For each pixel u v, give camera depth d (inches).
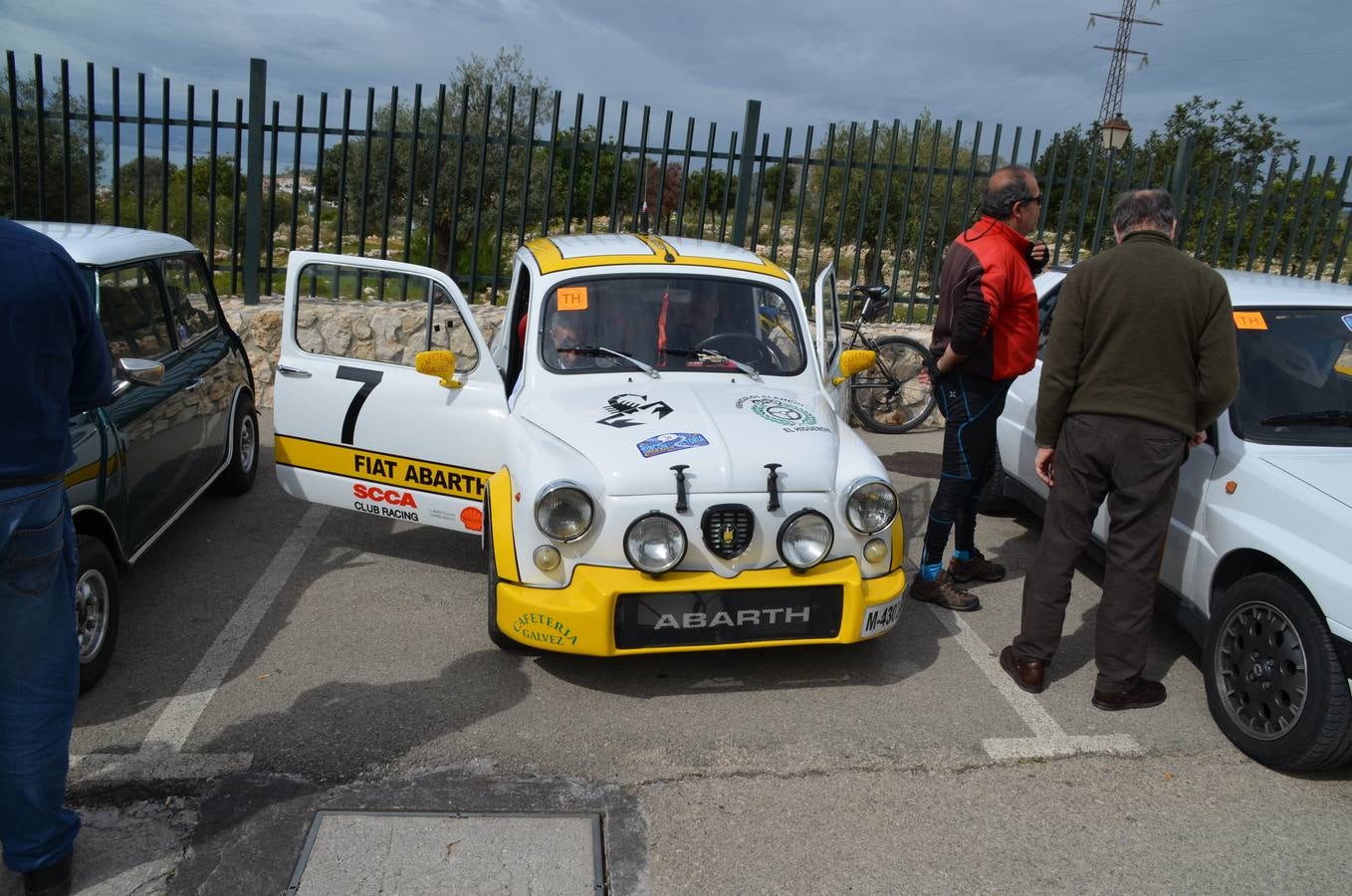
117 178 317.7
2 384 96.3
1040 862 123.0
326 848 119.2
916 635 185.2
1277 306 181.3
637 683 163.2
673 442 156.0
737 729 150.7
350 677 161.8
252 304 334.6
